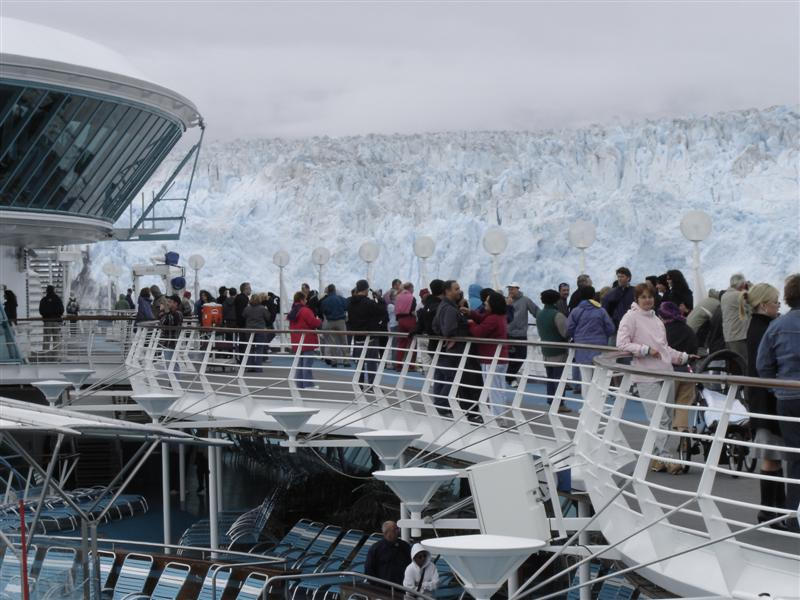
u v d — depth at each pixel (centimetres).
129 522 2202
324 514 2080
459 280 9338
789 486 833
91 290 9788
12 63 2858
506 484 988
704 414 1170
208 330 2019
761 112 10169
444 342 1659
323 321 2561
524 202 9762
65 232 3491
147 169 3694
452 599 1486
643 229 8894
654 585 845
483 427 1403
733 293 1272
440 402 1681
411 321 2219
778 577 696
